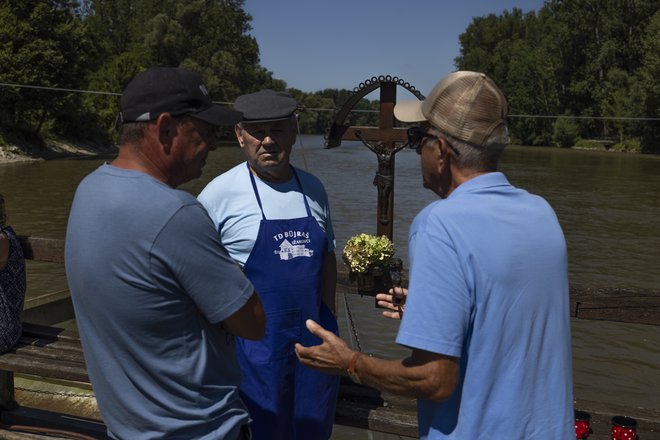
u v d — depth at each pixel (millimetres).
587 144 69250
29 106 42125
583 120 71500
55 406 4496
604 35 68500
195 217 1682
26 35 42125
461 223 1587
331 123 4254
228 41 79312
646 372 7594
